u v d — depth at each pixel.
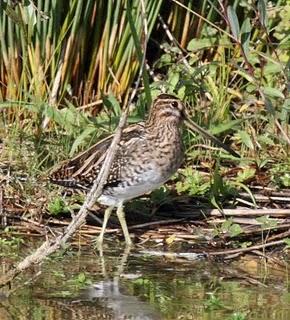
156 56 14.73
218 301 9.65
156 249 11.44
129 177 11.51
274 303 9.68
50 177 12.02
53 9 13.64
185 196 12.48
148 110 13.07
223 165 13.20
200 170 13.11
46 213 12.15
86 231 11.93
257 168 12.84
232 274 10.62
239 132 13.09
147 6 13.79
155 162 11.55
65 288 10.08
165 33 14.62
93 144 12.48
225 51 14.30
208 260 11.08
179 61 14.13
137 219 12.23
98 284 10.23
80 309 9.48
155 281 10.35
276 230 11.66
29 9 13.45
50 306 9.55
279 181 12.64
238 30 12.20
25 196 12.25
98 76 14.23
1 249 11.29
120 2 13.85
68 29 13.87
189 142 13.30
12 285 10.12
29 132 13.29
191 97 13.97
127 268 10.78
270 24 14.18
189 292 10.03
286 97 12.80
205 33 14.20
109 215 11.66
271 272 10.70
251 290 10.09
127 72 14.17
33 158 12.70
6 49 13.93
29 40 13.73
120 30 14.02
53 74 13.95
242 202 12.29
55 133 13.26
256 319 9.21
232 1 14.36
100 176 9.65
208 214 12.12
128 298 9.81
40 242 11.57
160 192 12.41
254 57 13.70
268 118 13.13
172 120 11.75
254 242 11.56
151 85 13.69
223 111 13.71
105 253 11.30
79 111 13.74
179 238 11.71
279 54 13.70
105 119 13.45
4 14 13.78
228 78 14.05
